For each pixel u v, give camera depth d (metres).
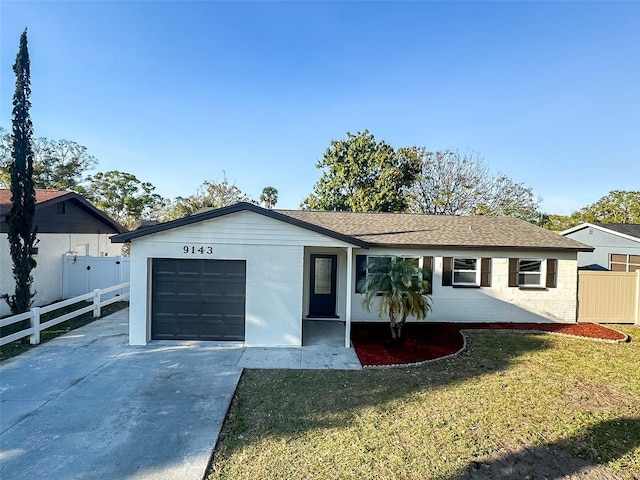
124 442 4.34
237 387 6.18
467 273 11.77
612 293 11.81
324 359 7.79
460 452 4.23
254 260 8.59
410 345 8.89
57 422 4.83
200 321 8.77
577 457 4.17
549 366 7.46
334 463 3.96
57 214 13.70
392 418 5.10
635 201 32.72
